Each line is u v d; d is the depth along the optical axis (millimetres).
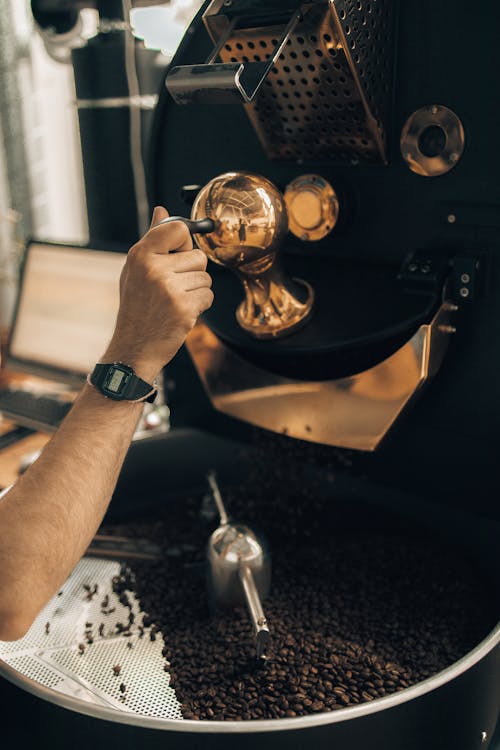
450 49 785
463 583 918
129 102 1400
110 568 1008
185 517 1130
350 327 824
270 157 928
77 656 838
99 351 1530
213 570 874
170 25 1533
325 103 811
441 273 810
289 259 950
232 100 705
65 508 635
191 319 688
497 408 887
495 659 734
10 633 637
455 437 939
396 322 804
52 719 673
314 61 765
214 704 748
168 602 934
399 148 847
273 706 734
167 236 687
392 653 814
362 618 875
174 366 1204
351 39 733
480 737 756
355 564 977
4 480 1294
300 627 854
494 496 930
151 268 674
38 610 640
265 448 1096
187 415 1222
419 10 792
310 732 624
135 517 1138
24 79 2082
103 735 649
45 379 1617
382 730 649
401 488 1020
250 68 697
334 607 896
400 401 821
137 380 669
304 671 780
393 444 1005
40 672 810
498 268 826
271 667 787
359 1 730
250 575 835
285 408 918
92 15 1756
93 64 1395
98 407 670
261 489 1095
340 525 1064
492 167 795
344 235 910
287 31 704
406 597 909
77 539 645
